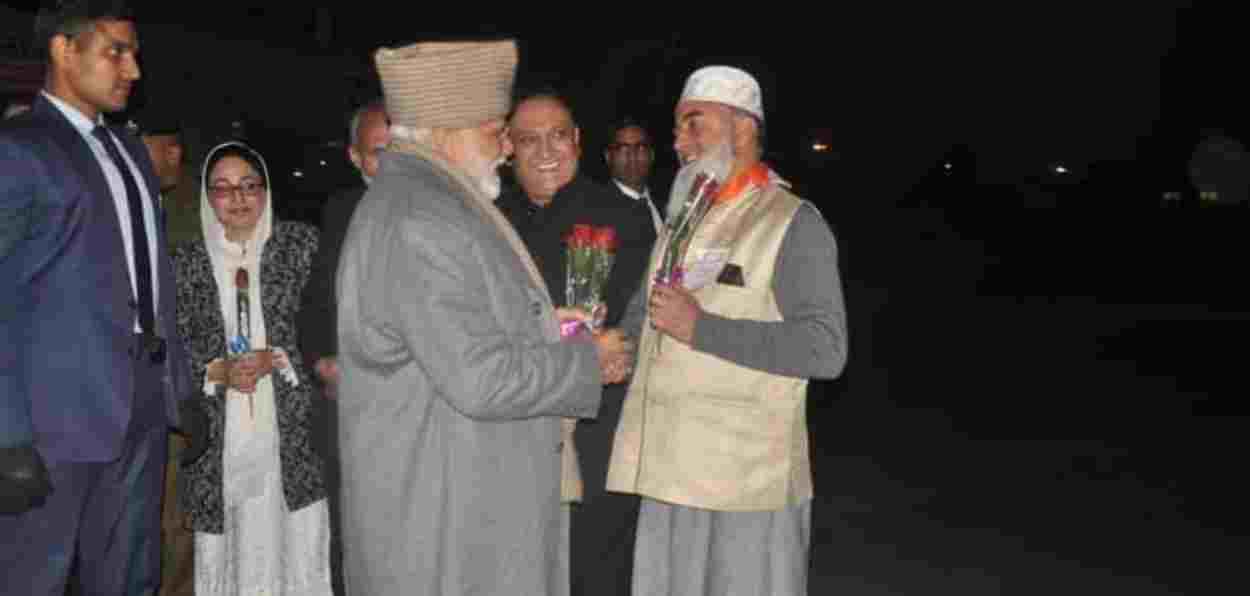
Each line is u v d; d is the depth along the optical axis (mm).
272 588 4777
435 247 2939
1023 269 26844
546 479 3195
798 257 3596
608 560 4430
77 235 3555
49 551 3650
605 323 4332
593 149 6797
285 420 4715
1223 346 16781
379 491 3070
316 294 4504
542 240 4391
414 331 2932
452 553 3072
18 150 3414
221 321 4629
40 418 3547
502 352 2969
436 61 3088
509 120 4340
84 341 3572
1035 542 7180
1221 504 8125
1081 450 9852
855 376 13789
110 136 3818
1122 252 27125
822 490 8430
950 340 17516
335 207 4539
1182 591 6289
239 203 4633
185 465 4371
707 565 3828
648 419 3764
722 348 3508
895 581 6398
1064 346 16859
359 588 3168
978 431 10594
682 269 3689
